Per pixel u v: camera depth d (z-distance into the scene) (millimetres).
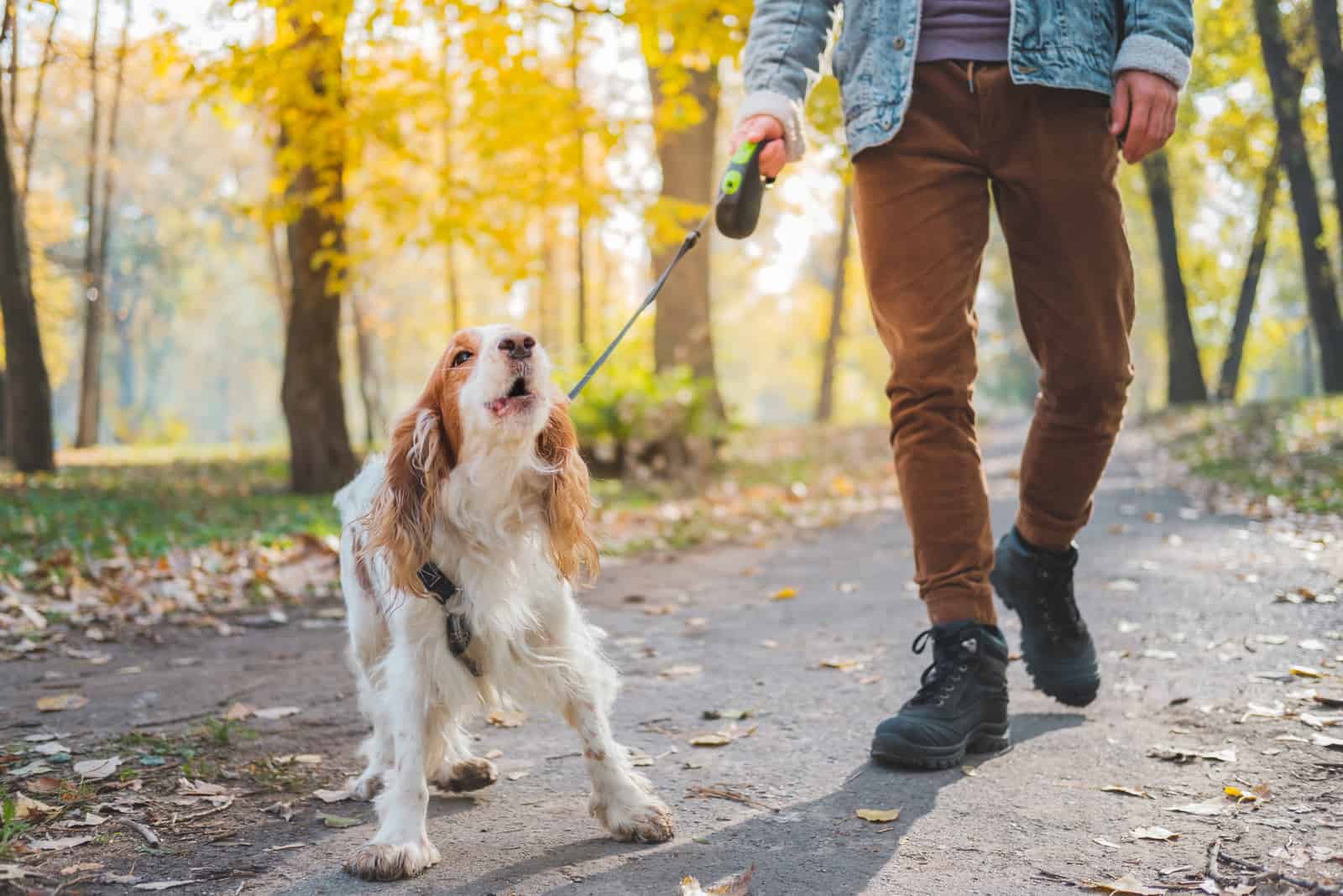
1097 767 2920
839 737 3350
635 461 13469
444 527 2562
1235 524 7797
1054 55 2734
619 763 2670
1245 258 32969
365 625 2914
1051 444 3070
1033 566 3293
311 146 9734
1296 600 4918
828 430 25078
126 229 48250
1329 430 13211
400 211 10727
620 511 9820
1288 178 19031
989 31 2812
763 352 60562
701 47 7887
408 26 8438
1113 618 4828
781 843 2512
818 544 8227
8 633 5191
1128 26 2797
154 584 6250
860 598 5820
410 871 2412
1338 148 15438
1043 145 2777
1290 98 18594
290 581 6648
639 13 7719
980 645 2996
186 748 3443
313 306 11359
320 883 2395
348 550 2996
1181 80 2725
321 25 8320
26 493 10539
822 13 3080
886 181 2908
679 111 8867
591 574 2746
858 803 2740
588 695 2672
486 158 10109
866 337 48344
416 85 10438
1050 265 2846
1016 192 2832
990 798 2725
